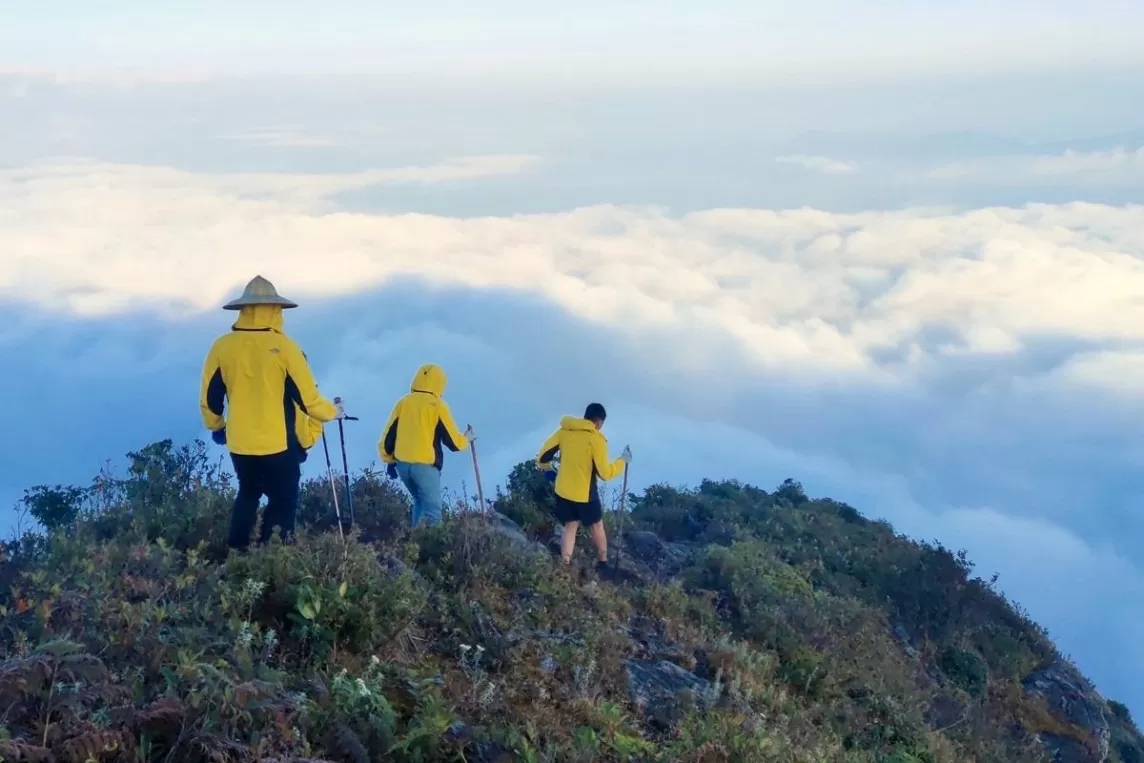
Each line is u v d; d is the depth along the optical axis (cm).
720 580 1150
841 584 1384
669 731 663
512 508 1198
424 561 823
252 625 558
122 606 521
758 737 639
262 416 722
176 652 492
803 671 948
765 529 1503
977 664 1320
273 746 440
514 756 531
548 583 827
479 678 621
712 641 895
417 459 967
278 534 684
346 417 783
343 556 655
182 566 671
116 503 848
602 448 1062
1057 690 1406
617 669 722
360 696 507
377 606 623
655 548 1262
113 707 425
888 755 844
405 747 492
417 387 977
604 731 612
